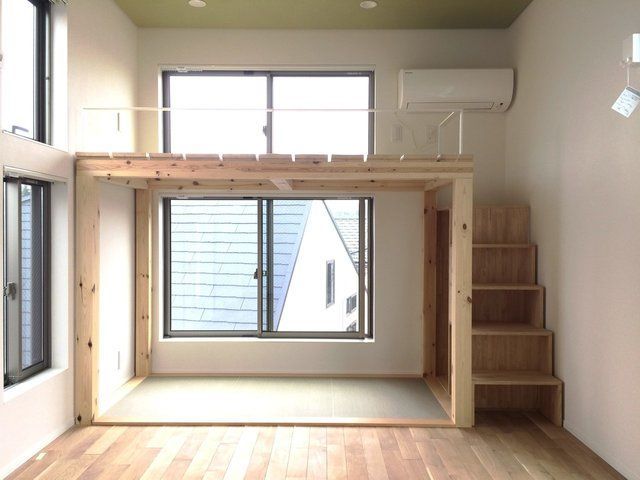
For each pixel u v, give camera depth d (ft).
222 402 14.67
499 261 15.52
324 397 15.19
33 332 12.08
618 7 10.65
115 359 15.75
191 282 18.15
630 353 10.30
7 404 10.31
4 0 10.83
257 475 10.46
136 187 16.39
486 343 14.70
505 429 13.08
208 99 17.72
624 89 9.96
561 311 13.30
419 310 17.44
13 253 11.25
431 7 15.55
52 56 12.46
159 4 15.48
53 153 11.91
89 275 13.01
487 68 17.03
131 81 16.78
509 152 16.97
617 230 10.71
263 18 16.44
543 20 14.30
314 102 17.66
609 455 11.05
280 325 18.08
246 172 13.01
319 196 17.70
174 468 10.73
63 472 10.50
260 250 17.92
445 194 16.98
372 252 17.80
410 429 13.00
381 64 17.28
